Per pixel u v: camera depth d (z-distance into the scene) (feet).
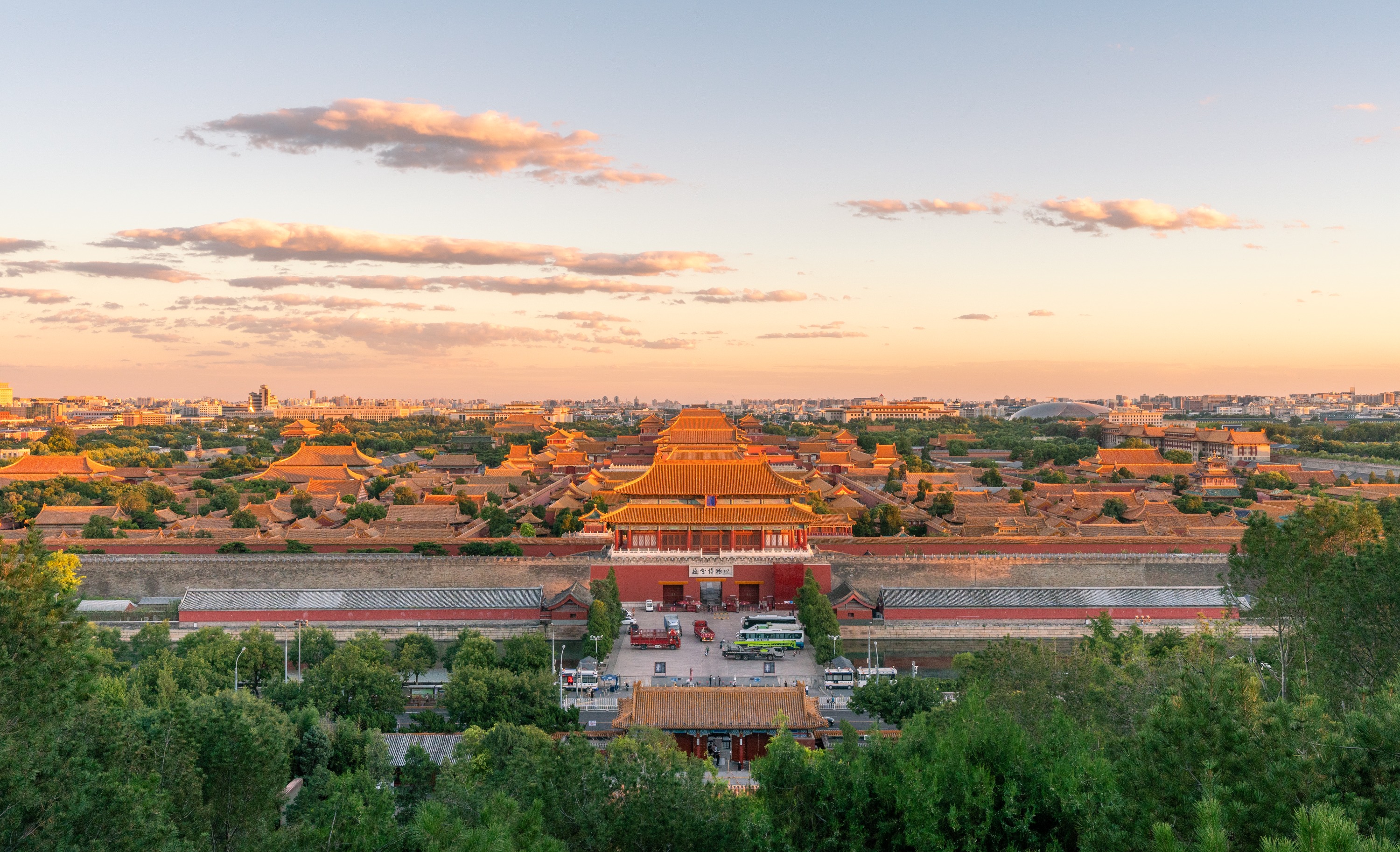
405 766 214.28
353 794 148.15
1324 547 181.98
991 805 110.93
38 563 117.29
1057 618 419.33
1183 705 101.71
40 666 108.99
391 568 458.09
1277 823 88.38
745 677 342.64
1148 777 98.73
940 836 109.19
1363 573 158.40
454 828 115.14
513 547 476.95
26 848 100.89
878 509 599.57
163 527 569.23
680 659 368.89
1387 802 90.84
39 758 105.50
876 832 116.78
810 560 449.48
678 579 446.60
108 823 108.27
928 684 272.31
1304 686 155.02
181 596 452.76
